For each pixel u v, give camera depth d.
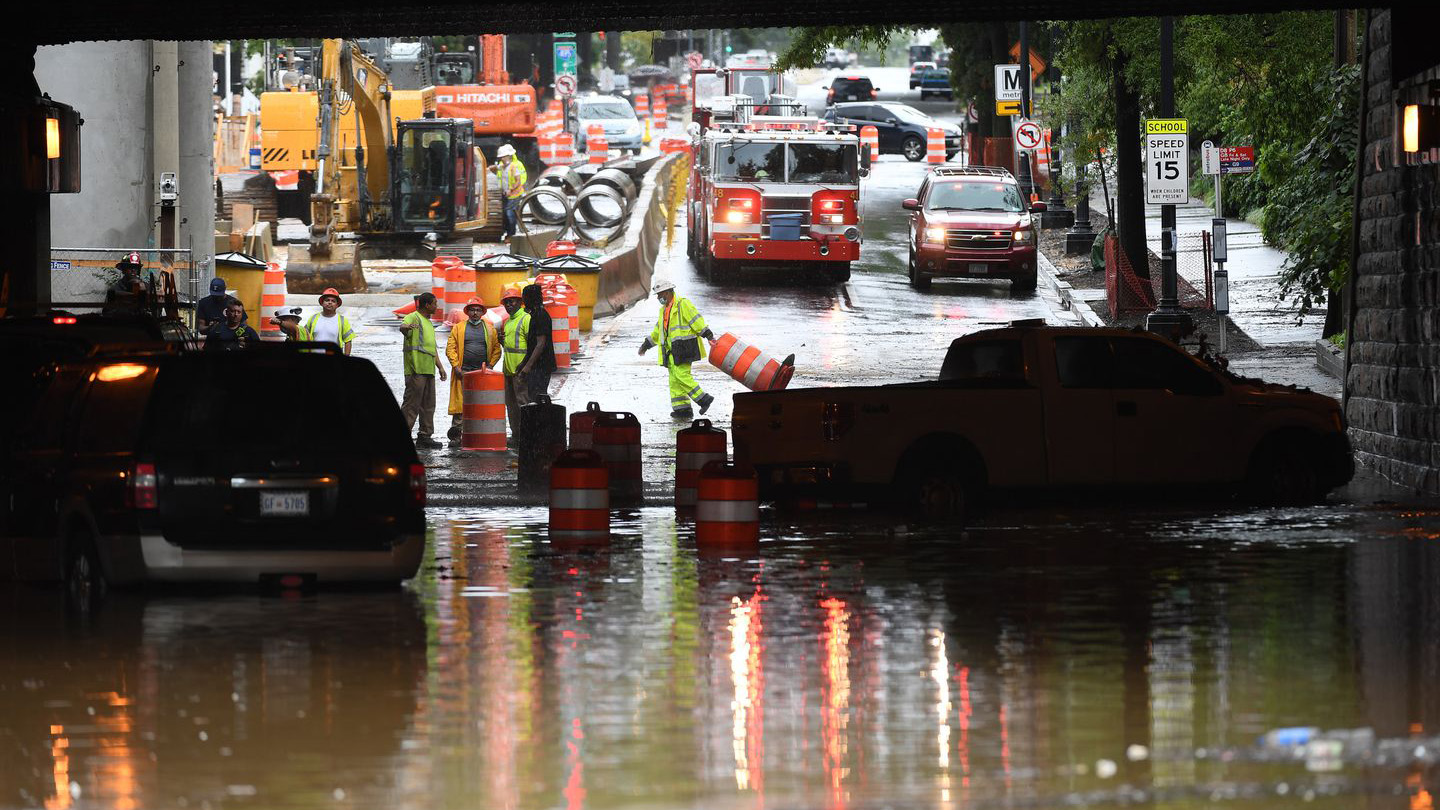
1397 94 68.88
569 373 100.94
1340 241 90.38
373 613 42.09
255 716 31.11
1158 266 135.25
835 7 68.62
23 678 34.44
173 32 72.44
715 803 25.41
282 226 180.38
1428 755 27.77
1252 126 112.69
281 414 43.84
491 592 45.31
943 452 61.53
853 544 54.59
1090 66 132.00
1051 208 177.38
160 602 44.00
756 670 34.94
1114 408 62.44
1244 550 52.56
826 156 136.12
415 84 185.75
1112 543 54.31
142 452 43.12
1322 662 35.34
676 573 48.50
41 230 70.06
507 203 173.88
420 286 140.75
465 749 28.69
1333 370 93.06
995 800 25.45
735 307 126.75
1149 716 30.69
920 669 34.94
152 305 59.62
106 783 26.67
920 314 124.25
